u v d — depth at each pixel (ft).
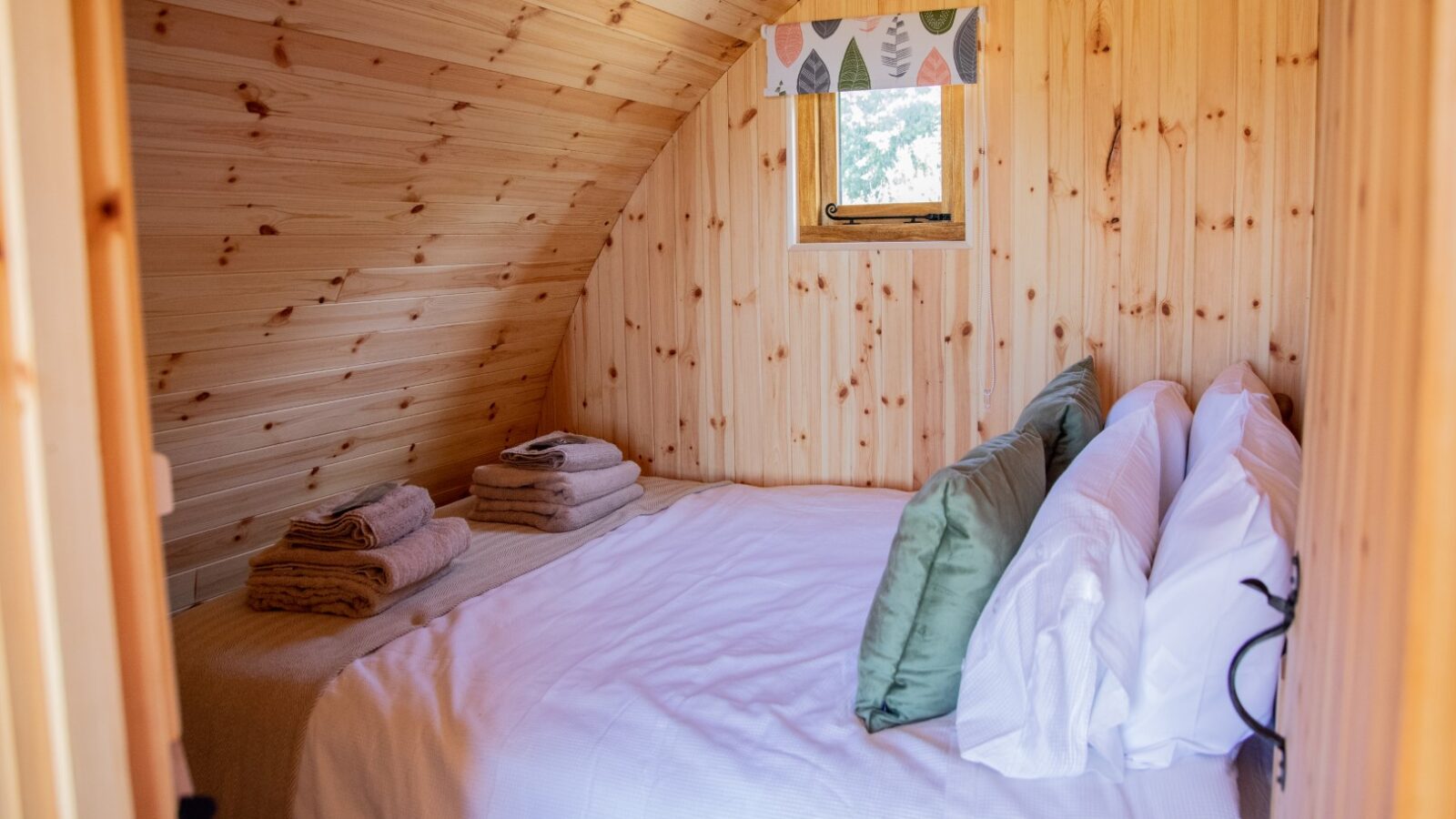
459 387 10.67
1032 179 10.23
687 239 11.43
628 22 8.76
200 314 7.27
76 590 1.99
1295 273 9.59
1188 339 9.95
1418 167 1.99
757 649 6.64
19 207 1.90
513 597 7.75
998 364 10.56
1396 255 2.15
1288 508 4.80
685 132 11.26
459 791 5.59
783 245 11.11
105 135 2.09
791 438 11.37
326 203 7.50
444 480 11.43
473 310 10.11
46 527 1.95
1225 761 4.87
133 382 2.16
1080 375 9.09
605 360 11.97
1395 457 2.09
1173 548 4.91
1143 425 7.00
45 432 1.94
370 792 5.78
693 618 7.27
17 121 1.89
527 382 11.90
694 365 11.60
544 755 5.55
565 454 9.77
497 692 6.09
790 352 11.25
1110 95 9.91
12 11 1.89
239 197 6.84
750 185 11.12
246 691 6.25
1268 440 5.89
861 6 10.48
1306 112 9.40
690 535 9.39
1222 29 9.54
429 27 7.02
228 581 9.16
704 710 5.78
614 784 5.34
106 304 2.10
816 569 8.23
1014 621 4.99
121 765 2.06
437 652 6.69
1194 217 9.80
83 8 2.05
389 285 8.75
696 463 11.76
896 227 10.84
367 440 9.87
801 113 11.00
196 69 5.95
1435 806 1.87
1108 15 9.84
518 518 9.76
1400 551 2.01
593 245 11.56
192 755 6.23
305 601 7.45
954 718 5.57
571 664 6.43
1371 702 2.20
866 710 5.59
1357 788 2.31
